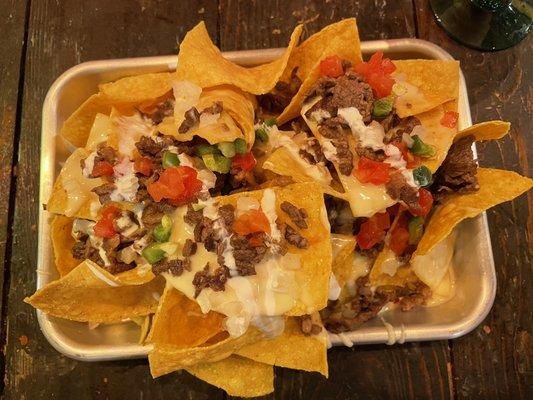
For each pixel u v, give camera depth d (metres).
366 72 0.35
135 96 0.36
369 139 0.33
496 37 0.42
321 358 0.33
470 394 0.37
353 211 0.33
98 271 0.32
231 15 0.43
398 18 0.43
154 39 0.43
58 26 0.43
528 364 0.38
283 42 0.43
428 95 0.35
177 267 0.32
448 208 0.35
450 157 0.35
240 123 0.34
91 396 0.38
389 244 0.36
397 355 0.38
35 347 0.38
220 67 0.35
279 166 0.33
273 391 0.37
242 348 0.33
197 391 0.38
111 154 0.35
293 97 0.37
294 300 0.31
